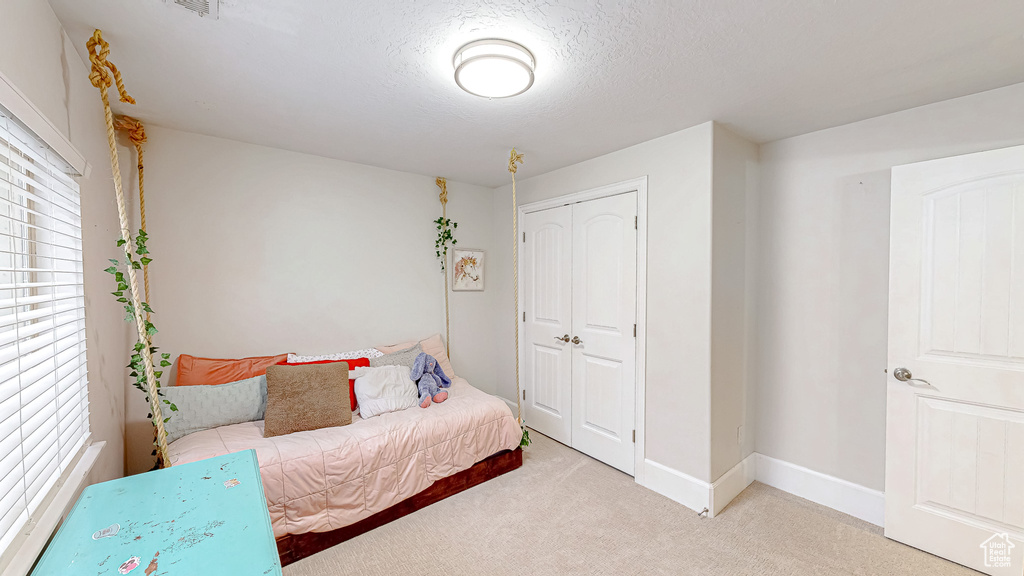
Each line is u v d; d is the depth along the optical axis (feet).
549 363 11.09
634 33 4.67
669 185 8.00
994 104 6.05
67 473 4.33
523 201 11.88
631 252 8.80
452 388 10.16
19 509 3.24
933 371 6.29
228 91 6.16
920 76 5.67
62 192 4.56
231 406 7.57
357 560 6.25
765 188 8.60
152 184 7.64
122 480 3.93
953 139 6.39
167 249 7.82
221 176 8.36
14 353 3.28
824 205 7.79
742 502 7.89
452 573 6.00
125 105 6.66
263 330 8.93
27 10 3.64
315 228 9.58
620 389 9.12
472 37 4.78
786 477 8.33
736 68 5.48
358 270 10.27
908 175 6.48
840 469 7.66
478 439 8.49
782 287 8.37
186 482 3.93
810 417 8.04
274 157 9.00
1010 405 5.69
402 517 7.38
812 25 4.50
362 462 6.89
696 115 7.07
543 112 6.93
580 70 5.53
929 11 4.23
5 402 3.14
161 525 3.27
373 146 8.83
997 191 5.75
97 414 5.43
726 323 7.77
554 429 10.94
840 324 7.63
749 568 6.07
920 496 6.43
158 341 7.79
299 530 6.23
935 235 6.26
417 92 6.17
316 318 9.63
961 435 6.08
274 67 5.45
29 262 4.17
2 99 2.89
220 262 8.39
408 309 11.19
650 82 5.88
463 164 10.26
